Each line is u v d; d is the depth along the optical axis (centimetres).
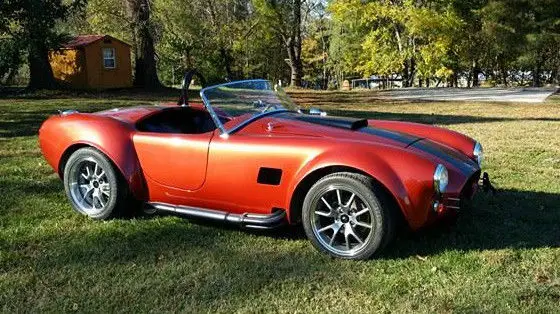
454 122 1151
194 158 409
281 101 480
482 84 4675
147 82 2412
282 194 380
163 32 3644
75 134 455
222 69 3594
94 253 384
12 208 484
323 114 475
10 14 1850
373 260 366
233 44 3656
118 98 1906
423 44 3438
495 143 824
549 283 329
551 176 595
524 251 379
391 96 2248
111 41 2508
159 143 426
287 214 383
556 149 764
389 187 345
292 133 398
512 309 298
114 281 340
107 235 420
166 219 455
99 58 2458
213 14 3600
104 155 444
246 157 388
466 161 403
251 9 3825
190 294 322
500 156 711
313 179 379
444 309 301
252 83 468
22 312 302
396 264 360
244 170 389
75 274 350
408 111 1498
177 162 417
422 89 2855
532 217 451
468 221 440
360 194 354
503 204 487
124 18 3095
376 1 3306
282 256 378
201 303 311
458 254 373
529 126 1049
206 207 421
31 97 1877
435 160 364
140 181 439
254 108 445
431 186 347
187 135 419
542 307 299
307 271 353
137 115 475
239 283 336
